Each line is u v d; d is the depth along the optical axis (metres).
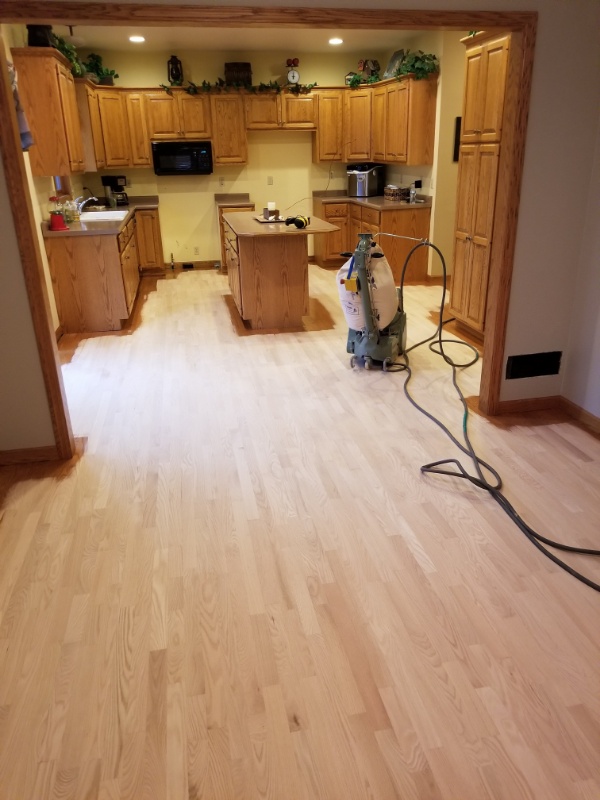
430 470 2.81
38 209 4.88
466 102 4.39
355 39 6.34
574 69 2.80
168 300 6.19
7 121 2.40
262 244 4.88
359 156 7.38
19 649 1.84
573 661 1.76
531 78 2.77
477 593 2.04
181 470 2.86
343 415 3.43
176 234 7.75
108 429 3.29
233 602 2.02
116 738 1.56
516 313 3.21
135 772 1.48
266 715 1.62
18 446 2.92
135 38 6.07
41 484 2.76
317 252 7.93
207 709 1.63
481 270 4.38
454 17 2.62
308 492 2.66
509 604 1.99
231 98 6.93
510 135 2.86
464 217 4.59
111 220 5.46
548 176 2.96
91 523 2.47
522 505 2.53
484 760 1.48
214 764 1.49
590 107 2.88
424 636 1.86
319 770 1.47
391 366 4.17
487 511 2.49
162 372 4.16
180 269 7.80
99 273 5.01
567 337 3.32
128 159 7.00
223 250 7.41
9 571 2.19
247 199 7.73
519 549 2.26
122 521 2.47
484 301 4.36
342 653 1.80
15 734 1.58
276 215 5.44
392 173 7.46
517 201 2.97
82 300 5.07
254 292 5.01
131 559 2.24
